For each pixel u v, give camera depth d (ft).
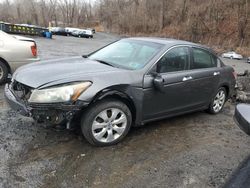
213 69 17.08
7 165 10.84
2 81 21.61
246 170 11.08
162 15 208.74
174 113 15.31
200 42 156.46
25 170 10.62
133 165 11.50
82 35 169.48
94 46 89.35
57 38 127.75
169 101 14.60
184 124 16.25
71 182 10.18
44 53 51.21
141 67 13.64
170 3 207.72
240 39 137.90
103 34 239.09
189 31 168.96
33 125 14.33
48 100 11.32
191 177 10.98
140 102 13.28
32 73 12.67
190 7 182.60
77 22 339.36
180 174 11.12
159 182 10.52
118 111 12.73
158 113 14.39
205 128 15.94
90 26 328.70
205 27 158.71
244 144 14.26
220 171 11.53
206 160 12.34
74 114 11.52
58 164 11.16
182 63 15.21
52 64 13.98
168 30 195.62
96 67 13.42
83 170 10.91
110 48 16.49
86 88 11.65
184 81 14.90
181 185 10.44
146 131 14.79
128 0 283.38
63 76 12.03
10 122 14.55
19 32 110.93
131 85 12.77
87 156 11.87
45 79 11.89
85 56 16.53
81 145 12.69
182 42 15.70
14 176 10.23
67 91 11.37
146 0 241.35
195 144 13.80
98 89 11.81
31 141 12.74
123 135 13.19
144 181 10.52
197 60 16.17
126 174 10.87
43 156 11.63
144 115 13.79
